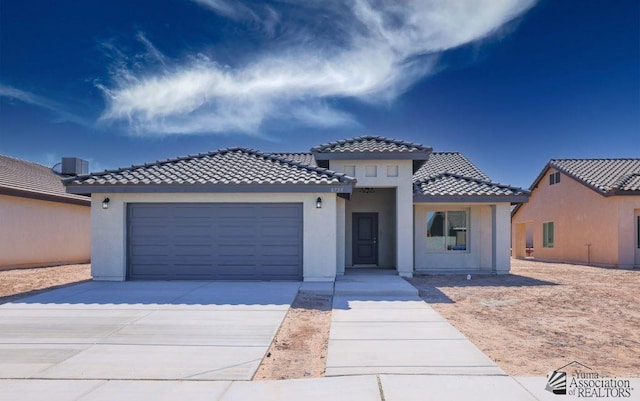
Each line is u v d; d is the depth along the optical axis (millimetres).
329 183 12023
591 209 20734
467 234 16141
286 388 4715
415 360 5562
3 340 6480
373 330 7086
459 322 7855
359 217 16969
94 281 12219
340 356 5734
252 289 10781
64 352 5926
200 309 8555
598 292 11289
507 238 15539
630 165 22172
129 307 8727
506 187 15438
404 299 9984
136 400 4387
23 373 5137
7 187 16891
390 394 4500
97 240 12445
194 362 5547
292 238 12445
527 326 7574
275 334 6879
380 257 16766
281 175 12680
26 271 16203
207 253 12500
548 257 25141
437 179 16531
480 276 14797
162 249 12531
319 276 12258
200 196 12477
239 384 4836
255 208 12516
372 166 14641
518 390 4602
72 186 12211
